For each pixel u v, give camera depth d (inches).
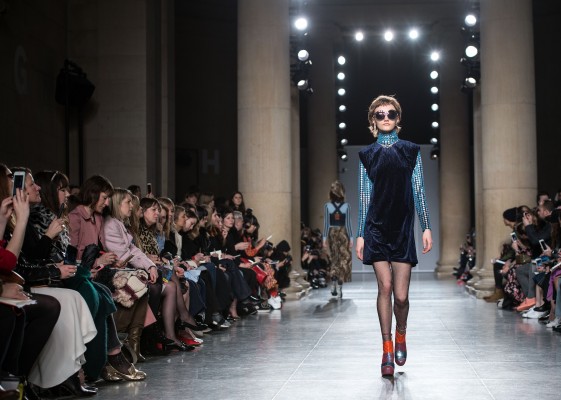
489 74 651.5
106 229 308.8
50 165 598.2
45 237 242.4
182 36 1049.5
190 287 389.1
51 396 248.8
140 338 336.2
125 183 637.9
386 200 277.0
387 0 1097.4
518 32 645.3
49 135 597.6
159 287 332.5
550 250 465.4
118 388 261.6
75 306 241.4
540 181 1106.7
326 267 938.7
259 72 638.5
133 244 327.9
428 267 1338.6
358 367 298.8
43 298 228.7
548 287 453.4
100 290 264.7
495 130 648.4
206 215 456.1
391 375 276.4
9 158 526.6
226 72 1078.4
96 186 303.6
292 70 781.9
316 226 1146.7
